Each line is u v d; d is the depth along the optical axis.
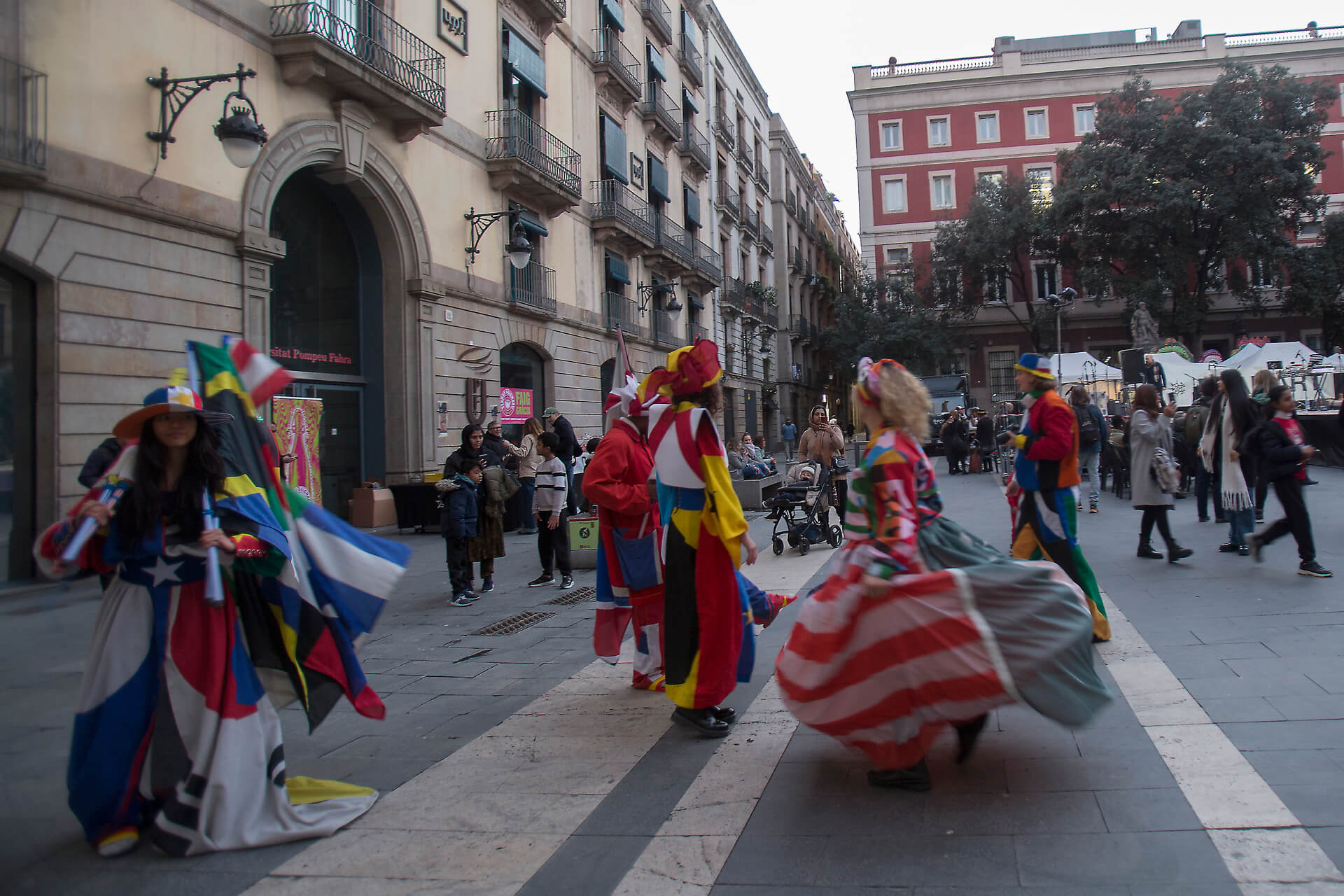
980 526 10.16
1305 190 32.44
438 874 2.61
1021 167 41.09
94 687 2.84
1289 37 40.56
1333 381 21.39
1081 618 2.97
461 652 5.60
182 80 9.32
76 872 2.67
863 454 3.09
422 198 14.39
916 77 42.06
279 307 12.48
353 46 12.30
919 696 2.86
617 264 22.75
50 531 2.72
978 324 41.66
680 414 3.72
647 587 4.41
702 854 2.63
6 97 7.68
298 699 3.11
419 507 13.14
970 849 2.53
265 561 2.98
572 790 3.21
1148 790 2.82
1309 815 2.55
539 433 13.05
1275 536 6.27
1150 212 32.81
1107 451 13.73
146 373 9.21
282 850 2.80
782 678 3.13
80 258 8.52
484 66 16.36
